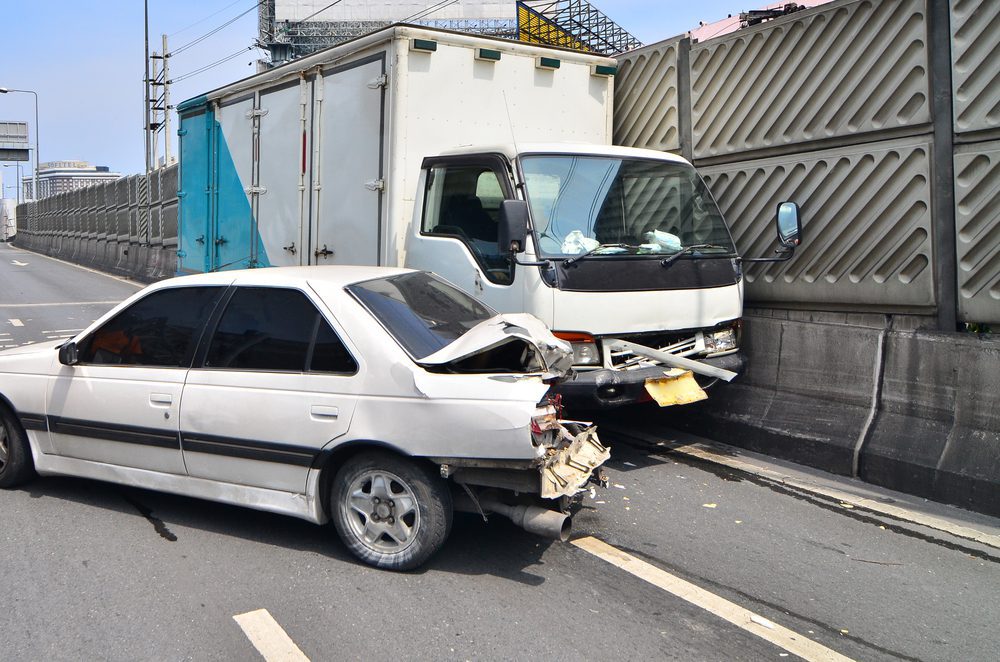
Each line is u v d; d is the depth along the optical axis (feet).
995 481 17.85
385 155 22.74
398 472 14.16
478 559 15.15
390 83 22.40
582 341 19.33
